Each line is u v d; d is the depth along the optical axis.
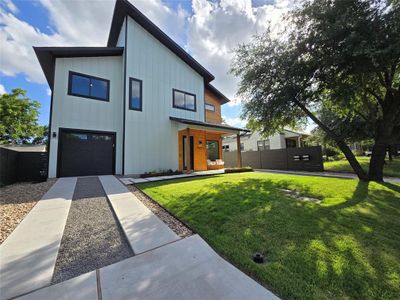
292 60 6.76
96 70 8.77
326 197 4.77
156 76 10.15
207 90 14.52
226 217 3.41
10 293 1.62
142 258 2.20
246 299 1.58
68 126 7.95
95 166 8.48
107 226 3.13
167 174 9.13
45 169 8.29
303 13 6.18
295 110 8.44
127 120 8.89
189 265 2.06
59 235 2.74
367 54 5.02
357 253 2.27
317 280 1.81
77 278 1.85
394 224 3.11
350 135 12.32
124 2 8.88
